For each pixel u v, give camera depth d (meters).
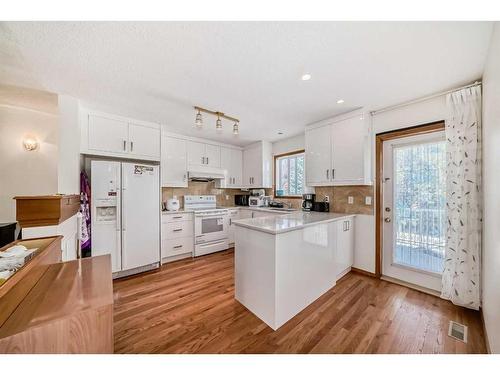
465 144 1.90
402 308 1.94
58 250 1.52
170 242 3.29
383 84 1.97
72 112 2.27
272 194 4.43
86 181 2.55
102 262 1.37
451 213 1.99
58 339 0.79
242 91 2.11
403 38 1.34
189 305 2.01
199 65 1.66
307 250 1.98
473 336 1.54
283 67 1.68
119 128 2.81
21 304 0.89
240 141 4.34
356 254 2.85
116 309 1.94
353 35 1.31
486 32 1.28
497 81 1.23
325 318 1.79
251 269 1.90
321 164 3.00
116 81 1.92
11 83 1.95
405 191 2.49
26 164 2.66
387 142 2.62
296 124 3.20
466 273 1.89
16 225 2.27
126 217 2.78
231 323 1.73
